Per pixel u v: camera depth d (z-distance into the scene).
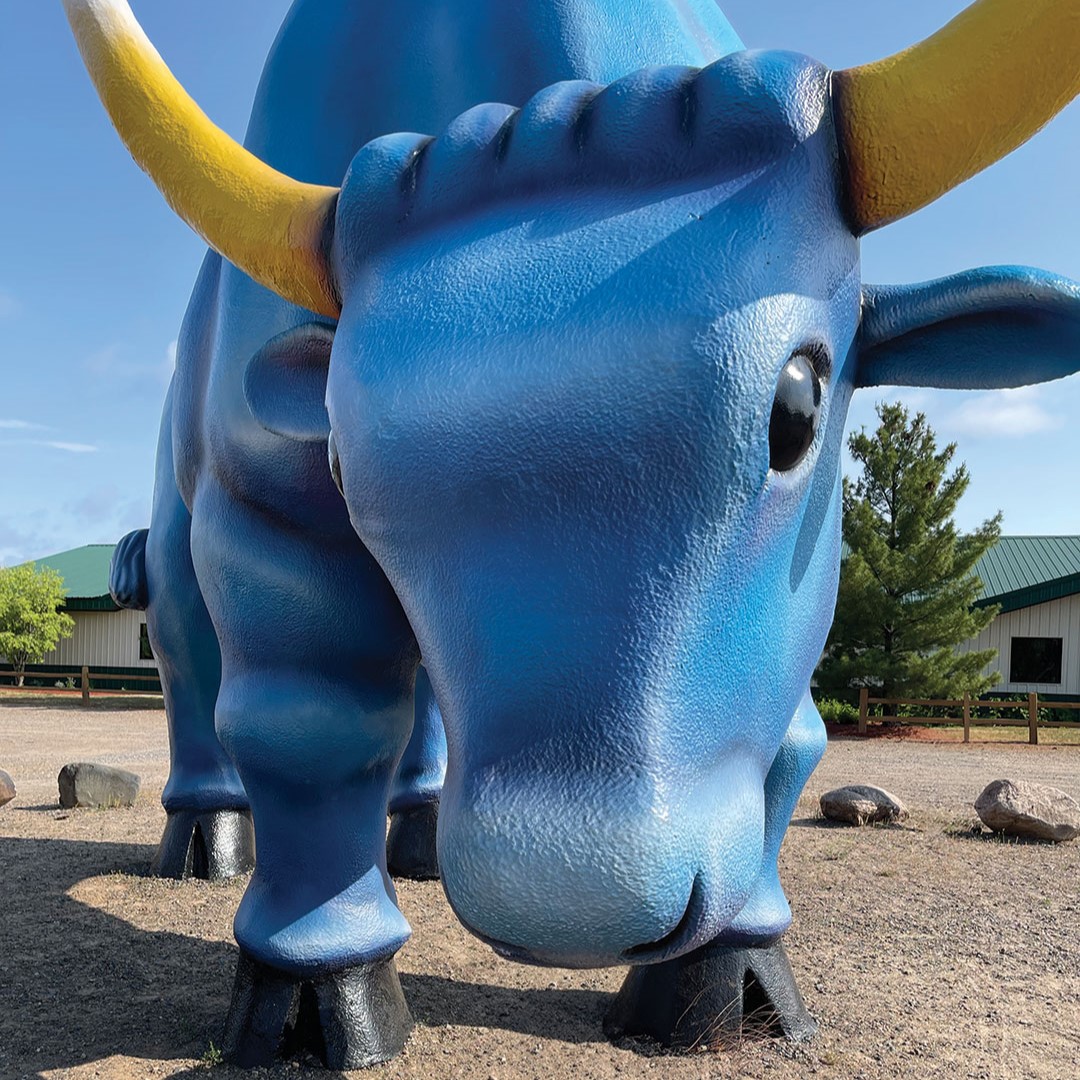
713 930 1.58
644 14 2.59
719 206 1.61
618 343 1.50
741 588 1.62
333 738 2.94
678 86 1.70
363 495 1.65
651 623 1.51
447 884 1.52
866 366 2.06
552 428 1.50
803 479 1.70
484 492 1.53
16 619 23.33
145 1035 3.40
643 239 1.58
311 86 2.90
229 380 2.91
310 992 3.13
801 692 2.00
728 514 1.55
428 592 1.62
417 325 1.61
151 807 7.58
